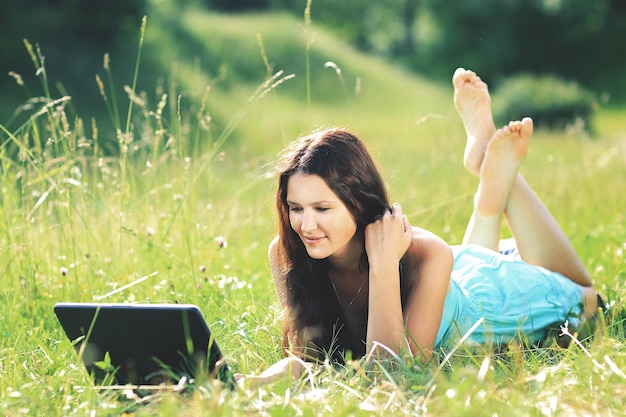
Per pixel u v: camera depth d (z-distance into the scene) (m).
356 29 79.38
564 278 6.41
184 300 6.82
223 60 38.81
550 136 23.47
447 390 4.09
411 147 18.94
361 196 5.00
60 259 7.43
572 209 11.03
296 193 4.94
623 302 6.27
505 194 6.54
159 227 8.09
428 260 5.23
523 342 5.75
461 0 63.12
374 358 4.88
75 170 7.87
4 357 5.64
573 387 4.38
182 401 4.24
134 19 35.50
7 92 30.28
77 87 31.53
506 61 62.59
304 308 5.34
